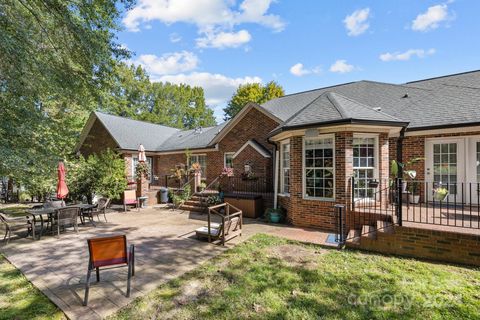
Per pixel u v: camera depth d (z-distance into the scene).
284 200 9.24
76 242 6.66
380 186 7.51
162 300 3.67
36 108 8.78
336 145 7.38
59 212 7.26
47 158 8.53
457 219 6.02
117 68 9.72
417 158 8.59
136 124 19.47
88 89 9.02
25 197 15.68
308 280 4.29
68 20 7.41
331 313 3.35
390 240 5.53
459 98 9.22
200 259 5.31
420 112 9.23
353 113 7.36
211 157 15.16
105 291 3.94
